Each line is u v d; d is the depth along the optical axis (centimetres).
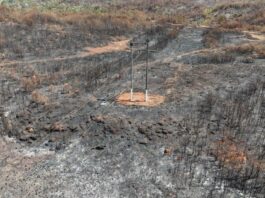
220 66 2284
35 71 2364
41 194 1216
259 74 2128
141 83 1989
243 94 1841
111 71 2300
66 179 1280
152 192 1195
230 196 1162
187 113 1636
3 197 1210
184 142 1429
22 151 1455
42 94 1933
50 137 1520
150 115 1602
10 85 2092
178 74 2128
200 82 2000
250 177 1245
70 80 2172
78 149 1432
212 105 1698
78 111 1694
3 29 3094
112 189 1219
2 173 1327
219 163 1308
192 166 1304
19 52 2752
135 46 3088
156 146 1417
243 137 1470
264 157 1348
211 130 1512
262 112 1661
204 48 2817
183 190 1195
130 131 1497
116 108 1677
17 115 1697
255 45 2717
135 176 1271
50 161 1380
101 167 1327
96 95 1877
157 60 2525
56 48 2939
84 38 3234
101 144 1441
